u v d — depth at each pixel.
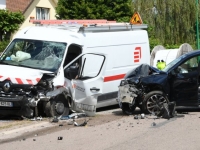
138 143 14.44
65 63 20.52
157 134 15.80
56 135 15.88
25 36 21.61
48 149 13.78
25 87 18.50
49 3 57.16
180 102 20.30
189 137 15.22
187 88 20.27
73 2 48.09
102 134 15.97
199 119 18.78
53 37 21.12
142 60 24.86
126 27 24.09
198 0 60.38
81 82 19.72
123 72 23.45
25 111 18.48
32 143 14.64
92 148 13.80
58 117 19.00
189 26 59.41
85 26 21.62
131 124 17.91
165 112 19.08
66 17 48.16
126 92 19.91
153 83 19.91
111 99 22.75
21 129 16.88
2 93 18.59
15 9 51.78
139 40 24.80
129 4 49.31
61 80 19.39
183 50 37.59
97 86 20.16
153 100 19.86
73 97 19.89
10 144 14.55
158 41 51.88
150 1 58.94
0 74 18.92
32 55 20.66
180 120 18.58
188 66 20.55
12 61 20.67
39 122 18.25
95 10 47.94
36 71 19.27
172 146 13.93
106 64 20.59
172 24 59.78
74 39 21.16
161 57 37.94
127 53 23.84
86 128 17.17
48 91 18.78
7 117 19.58
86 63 21.38
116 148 13.78
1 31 45.75
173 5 59.00
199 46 54.84
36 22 23.89
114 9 48.53
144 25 25.33
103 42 22.47
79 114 19.94
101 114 21.14
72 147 13.98
